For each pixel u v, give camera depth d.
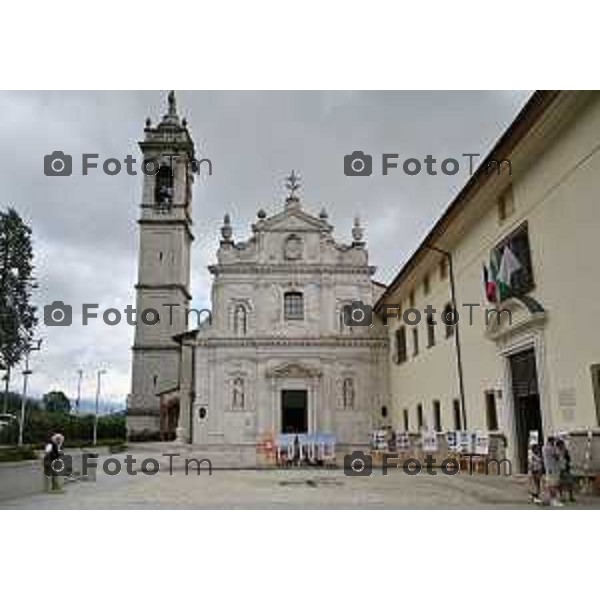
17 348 45.12
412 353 30.02
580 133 14.16
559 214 15.16
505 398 18.36
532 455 12.25
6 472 13.34
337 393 34.91
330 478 19.58
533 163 16.56
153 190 43.97
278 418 34.28
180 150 44.72
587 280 13.90
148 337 41.31
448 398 24.05
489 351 19.80
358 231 37.03
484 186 18.53
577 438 12.89
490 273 19.30
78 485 17.28
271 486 16.86
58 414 52.59
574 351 14.45
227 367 34.91
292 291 36.12
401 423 32.19
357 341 35.38
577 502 11.70
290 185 37.59
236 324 35.59
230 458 28.28
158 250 42.97
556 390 15.22
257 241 36.75
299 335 35.47
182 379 35.56
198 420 34.12
